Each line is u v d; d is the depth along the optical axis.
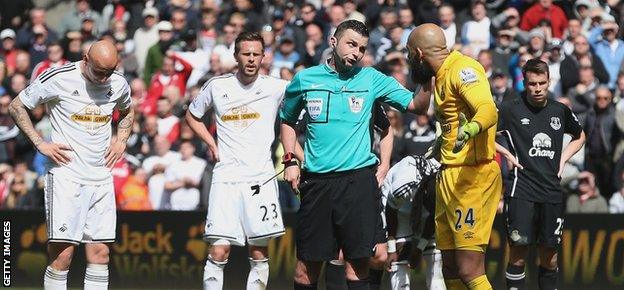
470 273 29.44
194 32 57.56
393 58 52.31
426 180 33.88
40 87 32.47
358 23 28.62
